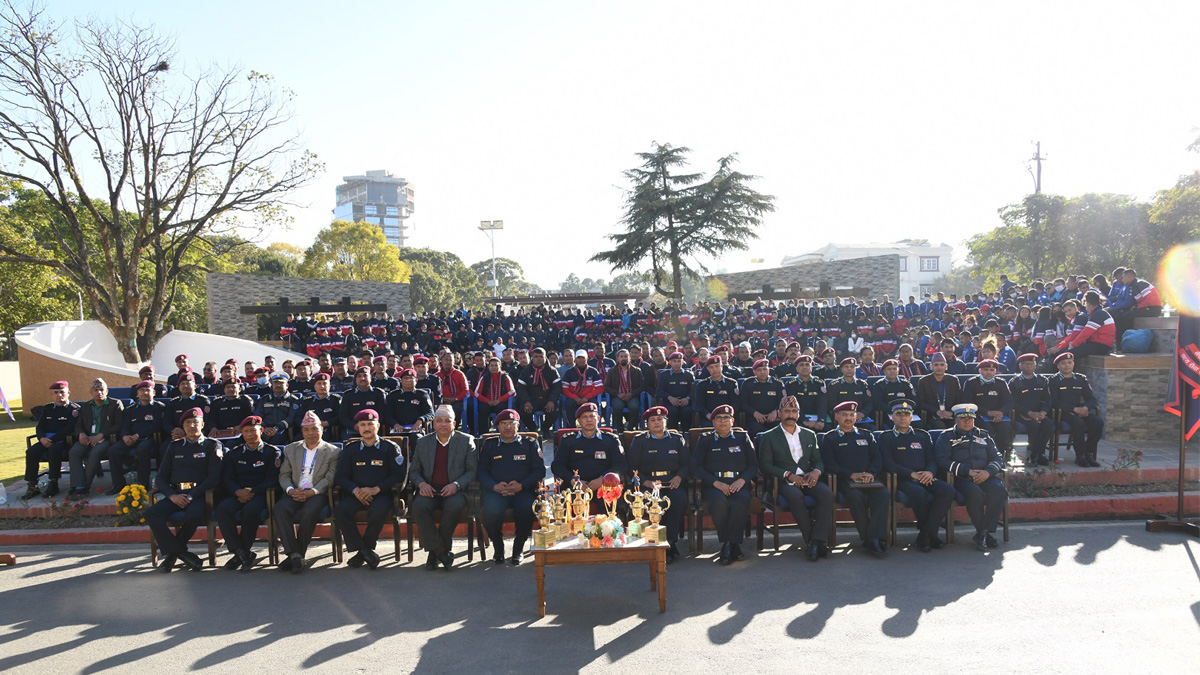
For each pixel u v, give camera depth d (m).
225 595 6.79
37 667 5.30
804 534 7.59
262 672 5.15
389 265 61.31
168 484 7.68
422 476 7.77
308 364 12.90
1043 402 10.11
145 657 5.44
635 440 8.07
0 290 29.30
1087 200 42.44
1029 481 9.30
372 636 5.75
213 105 26.00
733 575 7.06
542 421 13.11
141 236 25.95
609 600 6.45
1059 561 7.16
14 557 7.79
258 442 7.97
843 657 5.16
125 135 25.16
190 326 50.56
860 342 24.55
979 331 17.92
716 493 7.66
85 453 9.91
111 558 8.00
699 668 5.05
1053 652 5.17
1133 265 40.56
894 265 32.03
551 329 29.08
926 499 7.70
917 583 6.68
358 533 7.59
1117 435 11.81
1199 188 34.12
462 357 16.84
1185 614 5.80
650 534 6.25
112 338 27.23
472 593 6.72
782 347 16.33
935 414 10.41
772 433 8.09
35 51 22.97
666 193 43.41
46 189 24.53
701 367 13.84
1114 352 12.40
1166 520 8.21
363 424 7.77
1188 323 8.09
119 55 24.25
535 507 6.89
